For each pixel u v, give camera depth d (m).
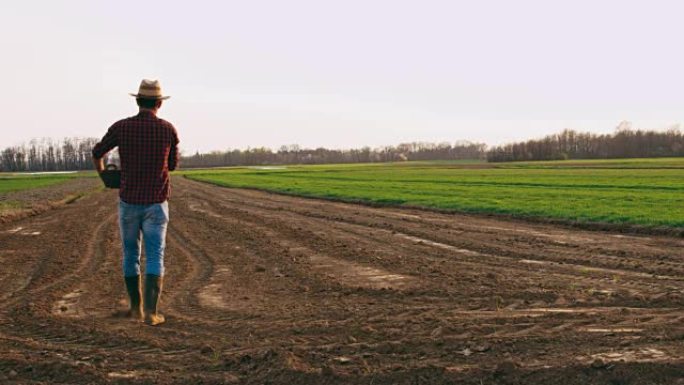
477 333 5.98
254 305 7.72
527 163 114.12
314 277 9.70
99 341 6.02
